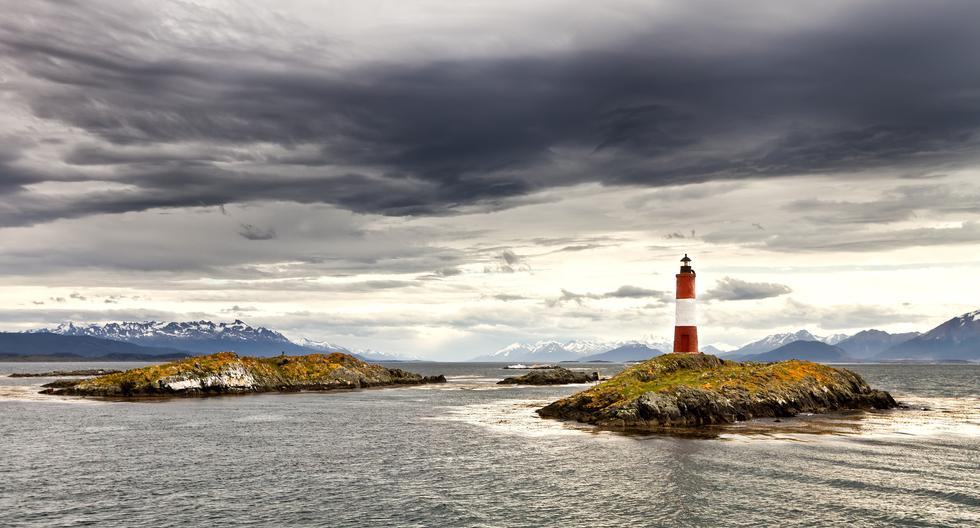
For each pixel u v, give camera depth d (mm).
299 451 57812
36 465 51938
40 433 69000
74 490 43875
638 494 42031
